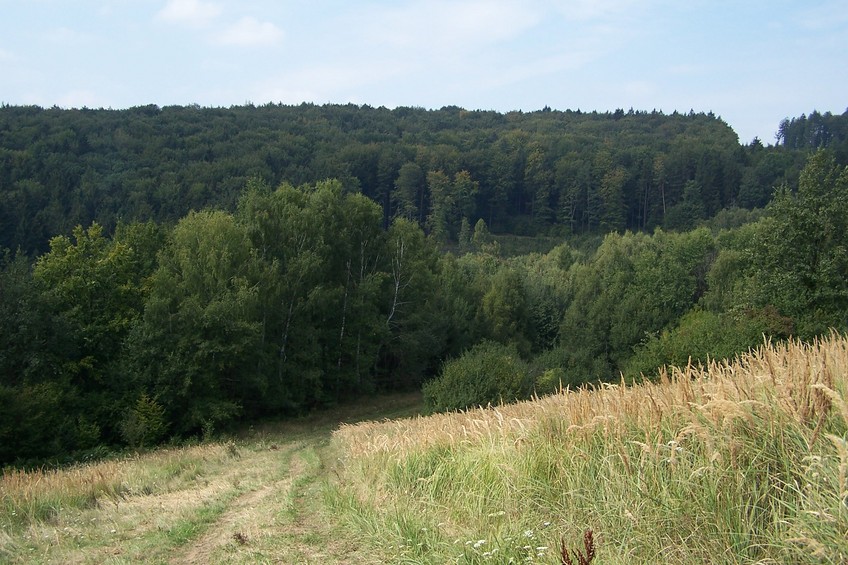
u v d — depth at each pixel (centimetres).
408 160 10919
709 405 454
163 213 6825
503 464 627
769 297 2519
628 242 6806
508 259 9006
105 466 1588
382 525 600
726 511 407
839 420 421
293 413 3616
